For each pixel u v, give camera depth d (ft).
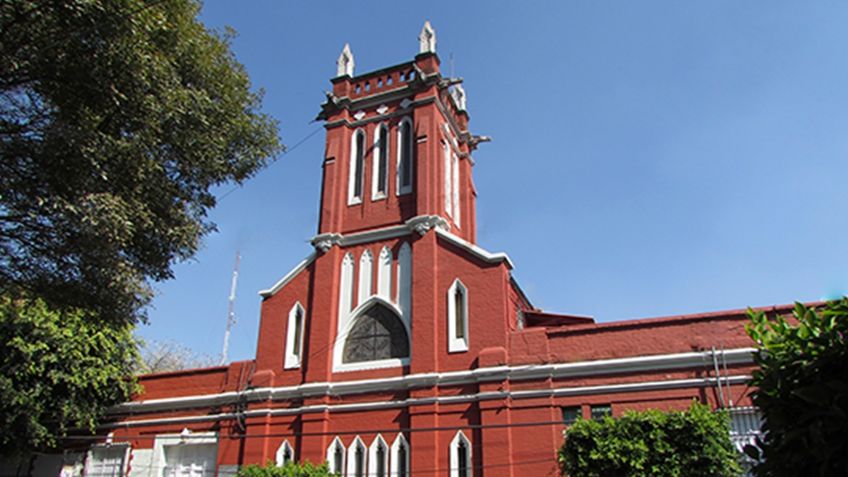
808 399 16.44
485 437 64.69
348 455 69.92
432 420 67.31
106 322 48.37
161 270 50.16
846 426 15.71
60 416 81.97
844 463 15.80
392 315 76.69
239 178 55.06
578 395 63.93
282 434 74.28
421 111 85.20
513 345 68.33
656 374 62.54
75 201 39.34
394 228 79.97
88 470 84.53
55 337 80.33
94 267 43.50
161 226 47.62
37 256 43.62
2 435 78.64
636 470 46.29
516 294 81.97
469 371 68.23
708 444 46.09
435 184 80.64
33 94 41.65
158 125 44.91
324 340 76.69
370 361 74.74
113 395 85.61
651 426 47.75
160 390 86.38
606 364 63.93
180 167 49.34
